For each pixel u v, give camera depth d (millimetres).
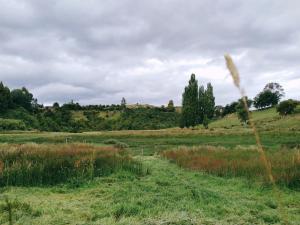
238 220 9031
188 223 8141
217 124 102062
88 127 128875
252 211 10219
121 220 8617
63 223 8484
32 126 118000
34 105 147750
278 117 93875
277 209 10766
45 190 13023
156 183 14008
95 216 9297
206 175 17062
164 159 25469
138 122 134000
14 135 63625
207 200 11078
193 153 25984
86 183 14188
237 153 24234
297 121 82438
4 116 118000
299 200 11836
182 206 10016
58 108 143375
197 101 103000
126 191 11945
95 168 16297
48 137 57750
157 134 60188
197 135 58469
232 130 62469
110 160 17891
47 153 17578
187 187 12773
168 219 8344
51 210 9625
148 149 37750
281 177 14328
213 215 9508
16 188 13109
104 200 11211
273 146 37562
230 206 10633
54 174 14656
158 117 143750
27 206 9594
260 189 13508
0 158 16281
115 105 160125
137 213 9438
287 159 18109
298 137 51438
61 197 12039
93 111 150625
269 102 123812
